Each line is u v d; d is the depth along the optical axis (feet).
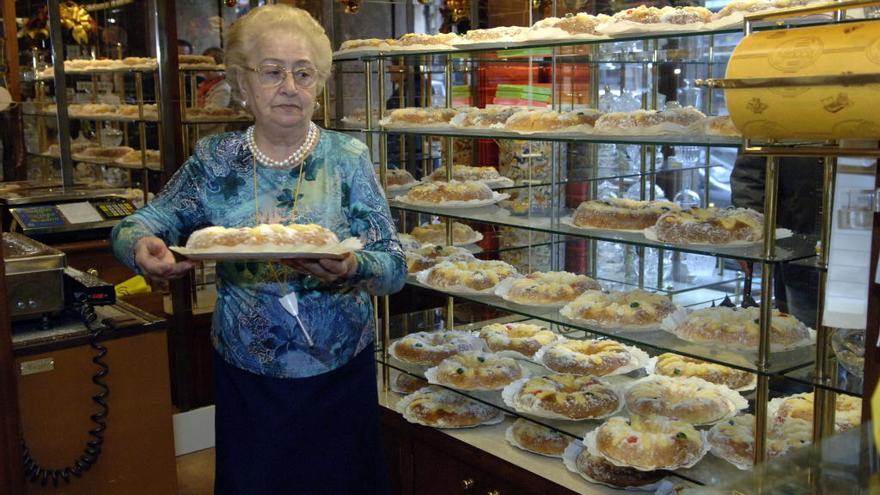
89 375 7.32
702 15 6.72
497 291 8.46
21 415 6.98
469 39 8.74
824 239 5.82
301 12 5.92
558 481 7.29
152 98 11.76
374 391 6.43
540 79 8.99
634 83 7.92
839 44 3.38
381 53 9.16
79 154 11.29
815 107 3.43
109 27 11.28
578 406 7.55
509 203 8.87
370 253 5.78
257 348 5.93
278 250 5.22
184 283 12.05
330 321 5.97
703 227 6.69
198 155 6.20
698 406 7.11
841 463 3.63
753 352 6.44
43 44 10.80
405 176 10.12
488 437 8.29
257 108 5.77
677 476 6.79
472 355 8.79
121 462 7.62
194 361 12.26
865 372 3.59
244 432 6.01
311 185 6.02
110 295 7.57
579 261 8.68
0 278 5.99
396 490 9.20
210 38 12.05
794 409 6.85
